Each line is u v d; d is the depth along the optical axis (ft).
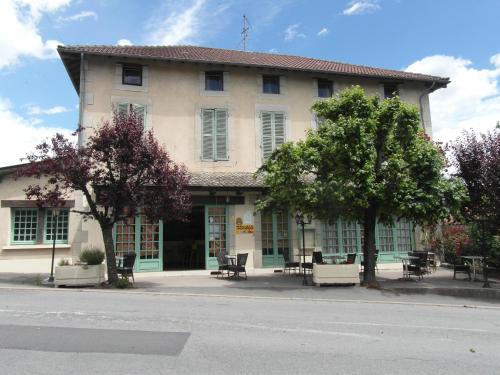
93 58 50.52
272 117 55.42
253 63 53.78
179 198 37.88
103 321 23.65
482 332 24.26
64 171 36.19
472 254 51.24
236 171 53.36
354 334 22.68
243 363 17.04
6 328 21.50
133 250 48.19
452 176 44.06
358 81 58.85
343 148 37.76
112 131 36.78
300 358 17.98
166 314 26.22
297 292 37.52
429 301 35.55
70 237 46.96
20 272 45.34
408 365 17.52
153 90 52.13
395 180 38.11
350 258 43.80
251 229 51.49
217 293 35.88
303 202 38.70
